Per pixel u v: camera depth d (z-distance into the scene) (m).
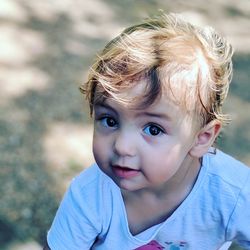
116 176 1.08
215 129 1.16
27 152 3.19
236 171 1.28
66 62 4.14
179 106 1.04
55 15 4.84
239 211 1.25
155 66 1.04
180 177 1.21
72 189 1.30
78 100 3.69
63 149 3.25
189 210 1.26
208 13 5.36
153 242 1.29
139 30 1.15
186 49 1.09
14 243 1.82
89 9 5.05
